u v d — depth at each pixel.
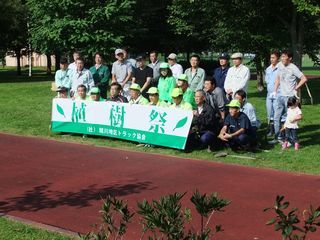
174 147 10.45
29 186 8.14
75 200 7.30
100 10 23.17
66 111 12.61
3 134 12.96
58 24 23.28
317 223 3.16
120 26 24.44
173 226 3.19
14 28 37.91
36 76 42.31
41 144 11.62
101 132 11.96
